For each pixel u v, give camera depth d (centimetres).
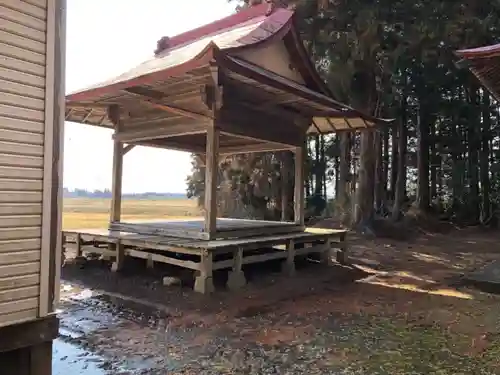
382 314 488
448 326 444
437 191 2192
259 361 342
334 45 1118
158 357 347
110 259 735
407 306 527
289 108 773
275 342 388
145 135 730
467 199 1978
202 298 539
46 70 276
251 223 831
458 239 1378
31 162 268
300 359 348
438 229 1661
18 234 261
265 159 1486
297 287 625
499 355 362
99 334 402
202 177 1636
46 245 275
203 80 605
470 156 1966
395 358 353
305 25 1121
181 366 329
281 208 1488
